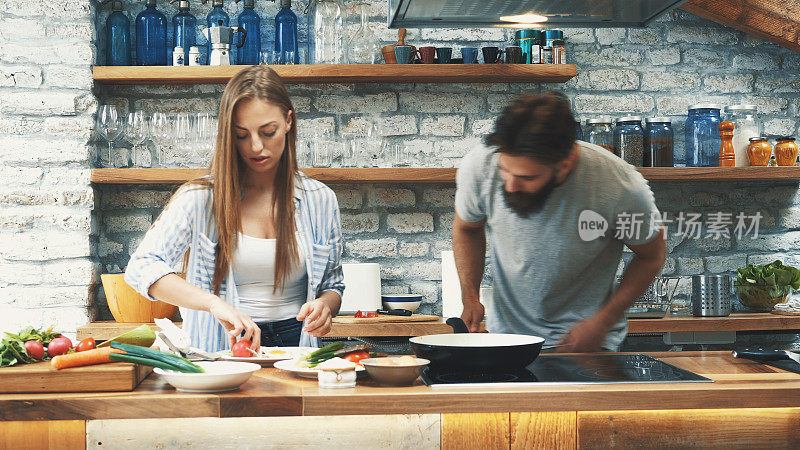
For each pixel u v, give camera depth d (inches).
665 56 151.7
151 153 143.6
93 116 136.2
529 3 91.1
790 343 148.7
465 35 148.3
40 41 135.2
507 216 87.4
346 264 136.5
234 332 72.8
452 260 138.3
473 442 61.6
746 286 142.2
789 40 149.0
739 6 147.6
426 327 128.4
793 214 153.3
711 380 63.0
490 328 93.9
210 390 58.3
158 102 143.6
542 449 62.2
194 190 87.0
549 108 77.2
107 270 142.4
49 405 55.6
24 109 134.1
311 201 93.3
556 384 60.8
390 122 146.5
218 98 144.3
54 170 134.1
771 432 64.0
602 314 85.4
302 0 147.5
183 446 59.7
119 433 59.2
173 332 68.6
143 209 143.3
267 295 89.3
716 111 142.6
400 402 57.4
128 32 140.1
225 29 136.3
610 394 58.7
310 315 81.4
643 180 85.7
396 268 146.0
